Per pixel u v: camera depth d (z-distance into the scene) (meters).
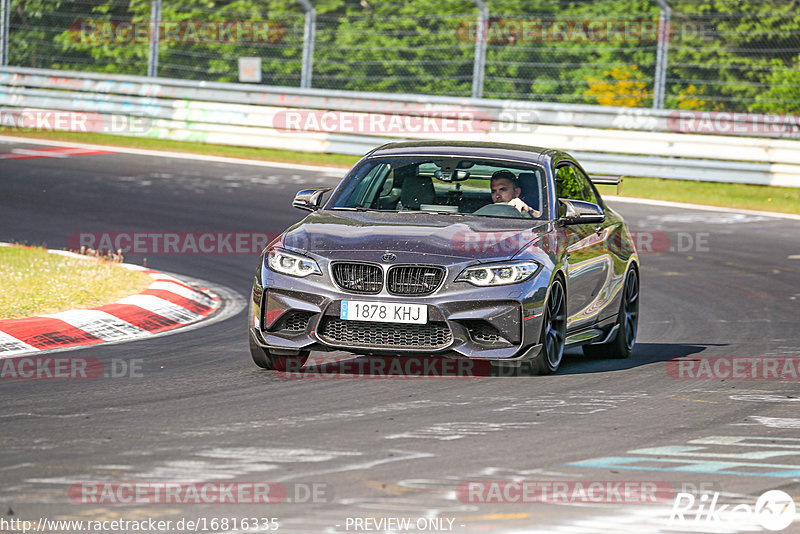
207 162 79.00
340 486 18.78
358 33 93.19
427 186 31.77
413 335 27.94
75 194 64.56
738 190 75.31
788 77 85.81
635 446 22.12
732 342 36.50
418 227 29.52
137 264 47.88
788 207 69.94
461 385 27.94
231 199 65.06
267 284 28.67
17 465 19.73
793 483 19.62
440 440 22.14
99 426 22.84
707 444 22.47
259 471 19.64
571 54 90.69
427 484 19.02
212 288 44.06
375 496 18.27
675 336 37.81
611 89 85.88
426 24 93.56
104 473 19.34
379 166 32.69
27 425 22.80
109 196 64.38
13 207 60.00
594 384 28.77
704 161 76.81
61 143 84.69
